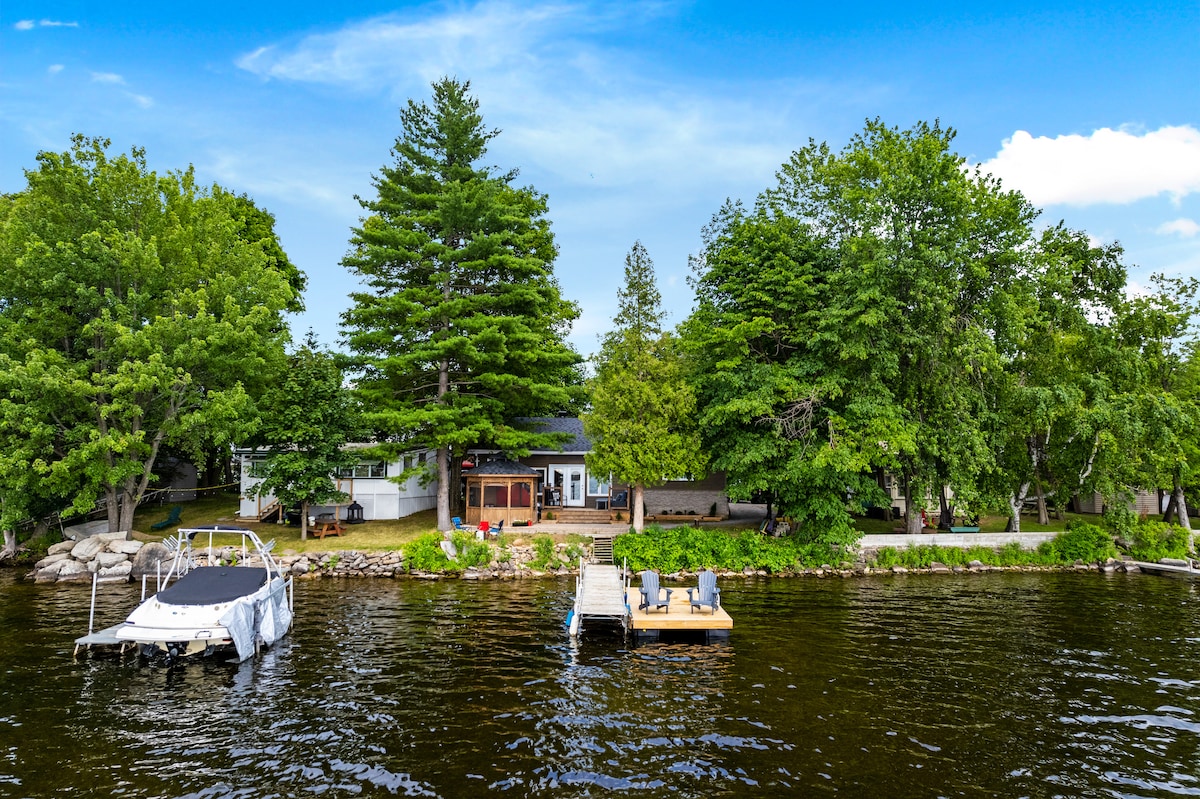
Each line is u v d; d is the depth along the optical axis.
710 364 34.09
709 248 37.31
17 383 27.55
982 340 29.45
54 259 28.23
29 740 11.60
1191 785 10.23
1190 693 14.24
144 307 31.16
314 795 9.74
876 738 11.84
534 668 15.88
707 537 31.98
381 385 34.91
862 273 29.28
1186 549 33.34
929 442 30.86
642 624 18.36
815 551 31.55
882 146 31.05
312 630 19.45
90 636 16.44
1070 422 32.72
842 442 30.00
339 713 12.93
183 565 21.30
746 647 17.81
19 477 27.67
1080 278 35.50
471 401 34.06
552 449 40.69
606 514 37.72
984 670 15.77
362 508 37.47
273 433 31.75
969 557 32.69
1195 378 35.44
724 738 11.80
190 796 9.67
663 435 31.77
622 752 11.21
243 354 31.77
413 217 32.38
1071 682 14.93
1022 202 31.89
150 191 31.31
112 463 30.66
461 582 27.98
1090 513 46.09
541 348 34.88
